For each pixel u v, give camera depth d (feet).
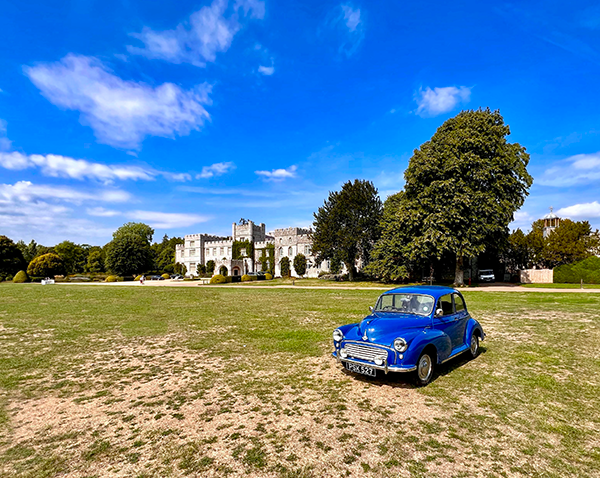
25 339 36.04
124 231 313.53
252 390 20.56
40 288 114.62
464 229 95.76
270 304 63.72
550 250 134.41
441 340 21.93
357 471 11.95
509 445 13.66
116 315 51.88
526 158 102.63
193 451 13.62
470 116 107.55
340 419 16.26
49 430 15.96
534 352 27.35
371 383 21.22
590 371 22.57
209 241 282.36
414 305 23.88
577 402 17.83
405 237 113.39
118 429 15.87
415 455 12.96
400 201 120.26
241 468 12.30
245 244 250.37
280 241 224.74
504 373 22.62
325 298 73.61
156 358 28.48
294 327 40.16
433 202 99.96
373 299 69.97
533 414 16.51
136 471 12.32
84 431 15.78
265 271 233.55
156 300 73.51
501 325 38.63
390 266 121.80
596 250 132.46
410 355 19.36
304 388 20.67
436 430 14.98
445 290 25.18
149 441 14.61
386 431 14.97
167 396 20.01
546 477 11.47
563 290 84.23
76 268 309.42
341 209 144.77
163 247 365.20
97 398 19.97
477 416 16.35
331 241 147.23
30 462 13.12
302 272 194.70
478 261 141.69
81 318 49.29
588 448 13.39
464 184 95.71
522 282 126.21
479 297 69.26
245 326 41.45
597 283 107.04
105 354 29.99
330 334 35.94
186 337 36.14
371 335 20.80
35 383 22.79
